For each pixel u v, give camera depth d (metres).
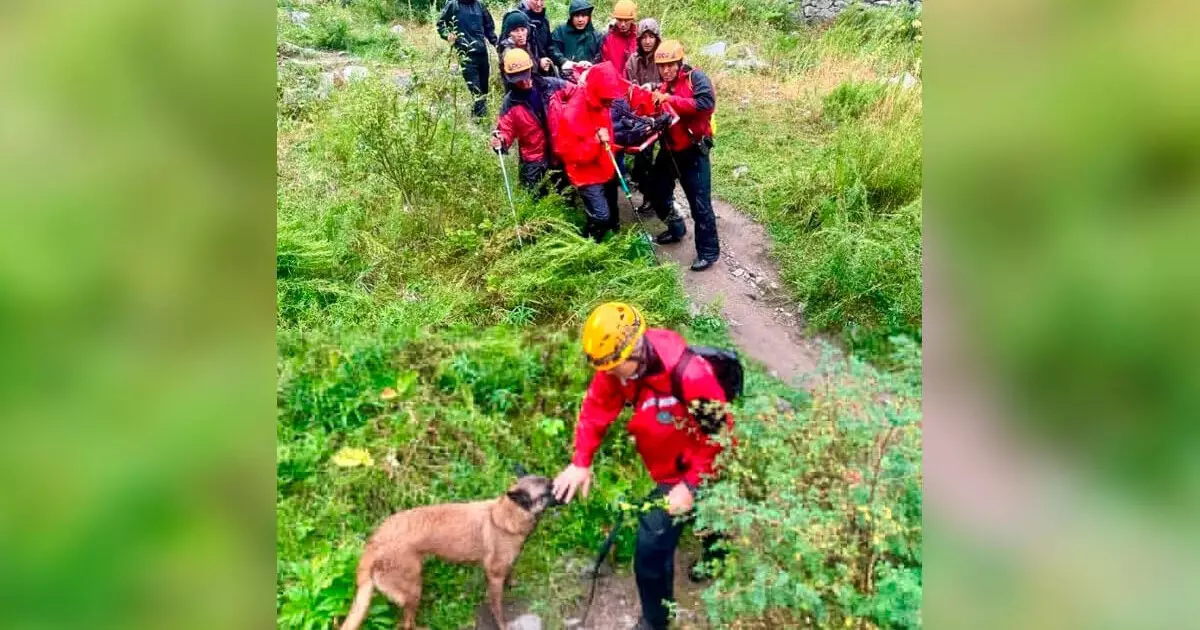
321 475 3.22
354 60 7.70
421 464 3.28
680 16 8.85
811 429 2.61
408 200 4.92
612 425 3.42
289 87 6.71
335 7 8.74
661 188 4.95
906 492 2.40
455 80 6.71
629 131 4.68
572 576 3.08
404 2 9.44
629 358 2.50
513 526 2.81
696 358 2.56
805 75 7.45
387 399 3.52
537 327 3.98
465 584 3.03
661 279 4.26
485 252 4.41
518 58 4.75
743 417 2.64
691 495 2.68
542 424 3.47
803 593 2.25
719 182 5.80
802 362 3.81
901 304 3.84
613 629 2.91
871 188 4.98
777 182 5.50
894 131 5.52
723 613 2.49
